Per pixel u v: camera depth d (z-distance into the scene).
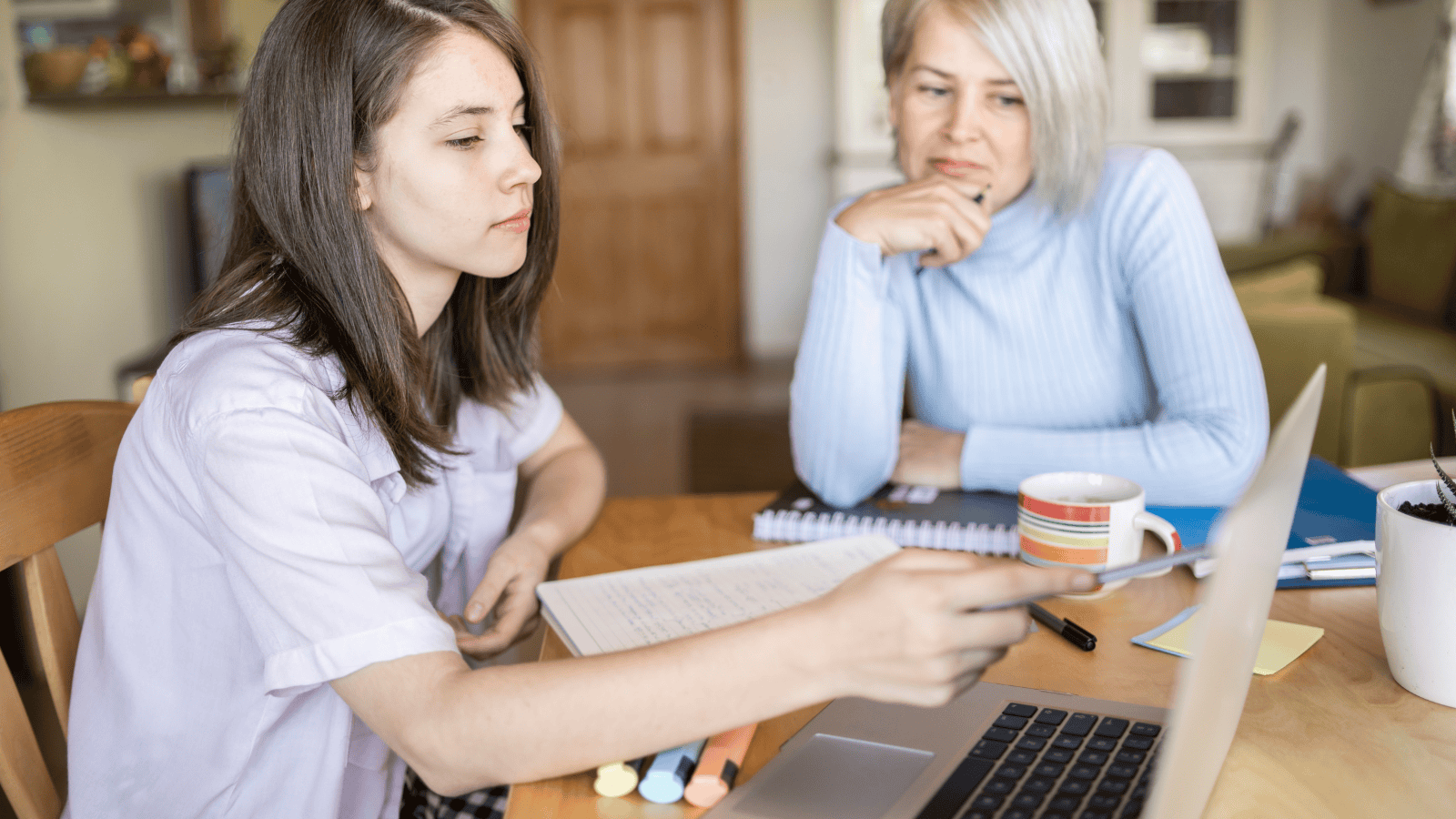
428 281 0.86
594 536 1.04
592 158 5.48
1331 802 0.55
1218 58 5.16
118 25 2.70
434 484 0.87
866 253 1.05
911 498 1.08
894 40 1.13
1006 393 1.22
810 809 0.55
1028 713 0.64
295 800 0.75
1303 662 0.72
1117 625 0.78
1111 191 1.12
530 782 0.61
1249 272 4.41
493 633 0.86
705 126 5.50
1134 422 1.21
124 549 0.78
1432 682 0.65
